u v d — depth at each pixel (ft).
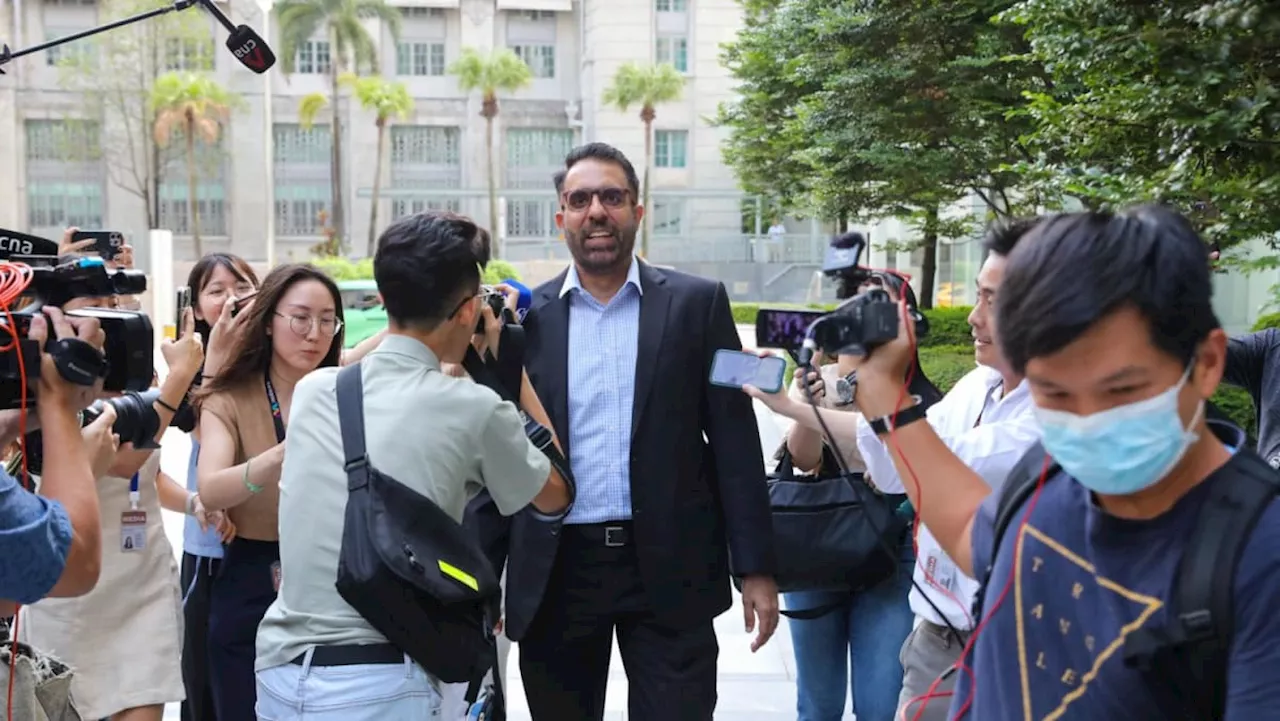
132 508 10.89
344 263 103.09
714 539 10.31
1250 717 4.03
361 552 6.95
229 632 10.48
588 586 10.05
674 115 168.86
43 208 149.79
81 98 143.95
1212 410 4.86
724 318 10.27
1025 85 32.83
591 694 10.55
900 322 5.79
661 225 168.25
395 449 7.22
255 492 9.96
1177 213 4.40
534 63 172.76
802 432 11.27
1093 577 4.59
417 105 168.86
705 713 10.09
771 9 61.26
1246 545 4.15
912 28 36.06
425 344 7.73
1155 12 15.51
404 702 7.09
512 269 110.11
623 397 10.13
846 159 40.91
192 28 135.74
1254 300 32.96
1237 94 14.53
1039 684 4.74
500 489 7.75
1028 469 5.10
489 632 7.75
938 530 5.78
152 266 69.56
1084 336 4.19
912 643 8.96
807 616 11.90
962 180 38.81
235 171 154.30
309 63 164.25
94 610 10.58
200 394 10.71
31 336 6.44
